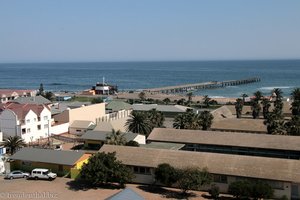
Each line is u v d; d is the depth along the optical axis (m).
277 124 97.62
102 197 61.81
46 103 145.38
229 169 64.56
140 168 70.06
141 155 71.50
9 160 79.19
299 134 92.62
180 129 96.00
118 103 148.75
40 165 76.06
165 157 70.19
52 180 71.44
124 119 115.88
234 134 89.31
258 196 58.97
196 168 64.94
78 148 97.12
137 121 102.75
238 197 61.38
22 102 142.12
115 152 70.75
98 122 117.19
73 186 67.81
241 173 63.31
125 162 70.12
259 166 63.97
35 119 108.38
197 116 108.69
